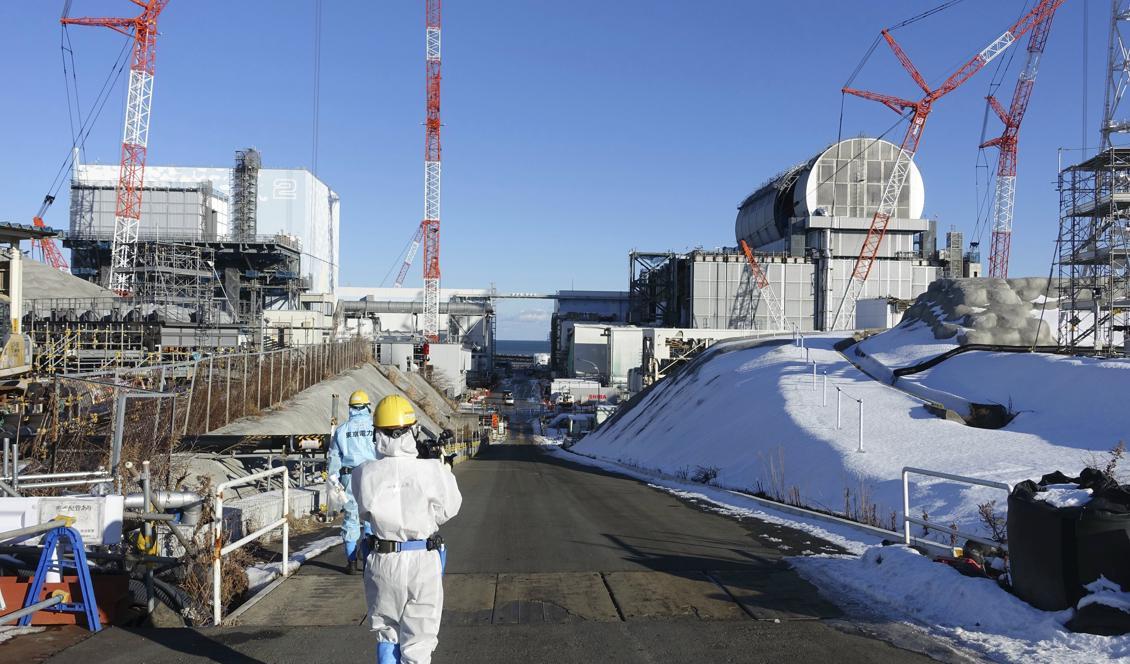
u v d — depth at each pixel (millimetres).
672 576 8305
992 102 93188
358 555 8508
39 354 29078
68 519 6055
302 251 107250
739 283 92500
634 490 20094
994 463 16516
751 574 8367
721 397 36625
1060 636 5500
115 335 35875
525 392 125438
